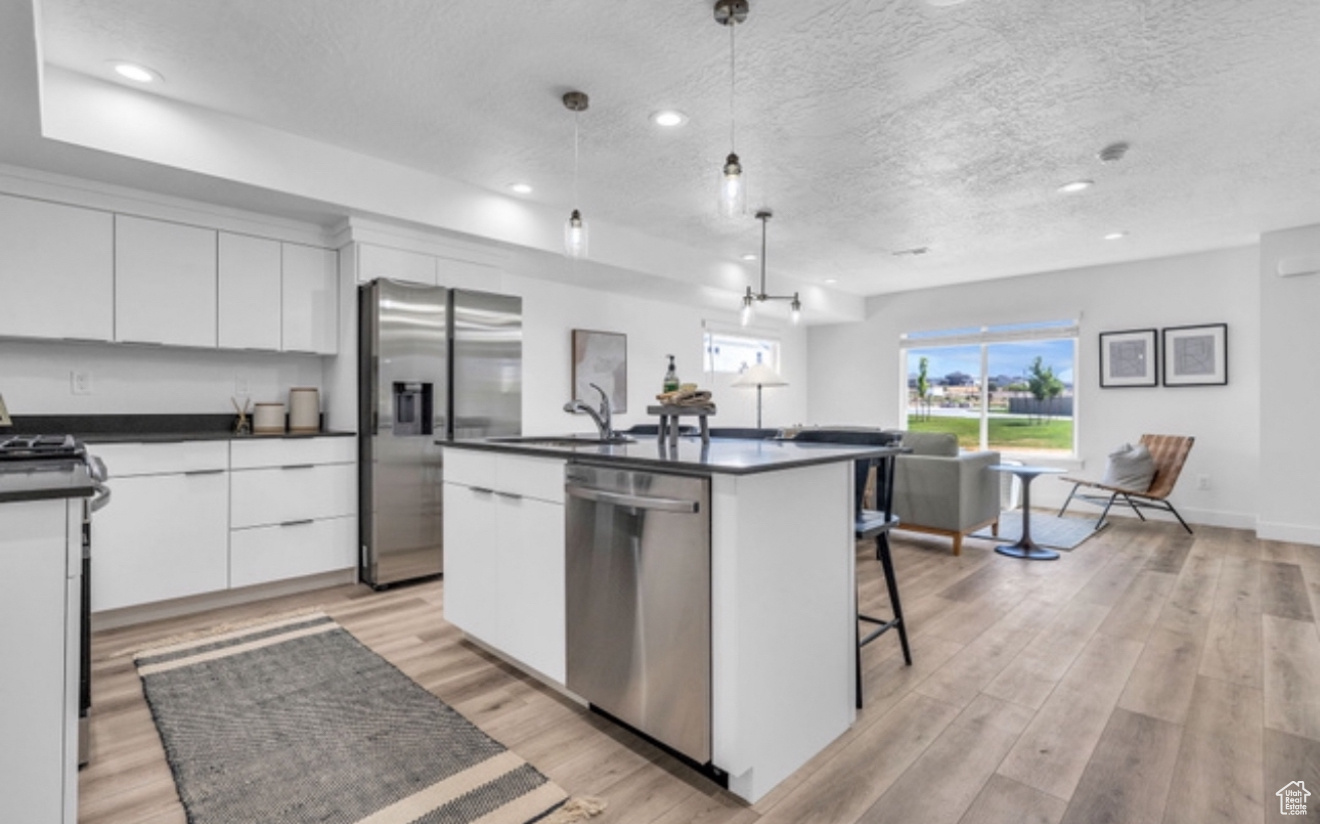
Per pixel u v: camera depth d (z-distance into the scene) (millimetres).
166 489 2785
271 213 3215
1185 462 5055
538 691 2135
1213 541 4430
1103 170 3295
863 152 3070
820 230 4453
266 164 2816
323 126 2812
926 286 6613
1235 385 4973
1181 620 2809
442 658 2408
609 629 1821
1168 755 1723
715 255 5211
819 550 1806
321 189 2986
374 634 2662
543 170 3318
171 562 2797
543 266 4406
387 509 3320
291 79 2402
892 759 1730
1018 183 3488
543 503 2062
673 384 2588
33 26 1621
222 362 3424
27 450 1819
